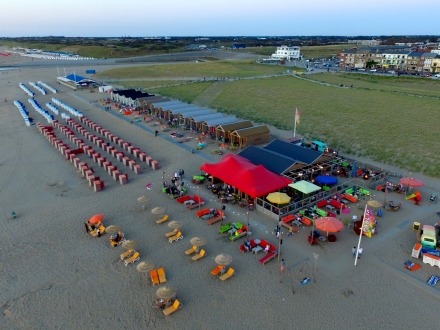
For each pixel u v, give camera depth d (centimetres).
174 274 2486
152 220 3253
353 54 16288
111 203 3594
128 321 2070
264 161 4162
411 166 4547
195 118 6116
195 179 4031
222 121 6034
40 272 2519
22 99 9325
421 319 2072
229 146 5369
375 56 16025
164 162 4775
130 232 3042
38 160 4875
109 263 2617
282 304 2192
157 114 7219
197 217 3294
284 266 2538
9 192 3872
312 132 6209
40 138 5928
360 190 3716
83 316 2112
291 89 9975
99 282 2408
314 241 2819
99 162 4650
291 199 3572
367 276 2447
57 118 7325
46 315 2123
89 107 8275
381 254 2698
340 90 9706
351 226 3095
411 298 2239
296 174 3881
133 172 4438
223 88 10475
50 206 3538
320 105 7988
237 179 3591
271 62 17775
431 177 4241
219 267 2495
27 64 17825
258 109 7994
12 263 2622
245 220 3225
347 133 5978
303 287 2339
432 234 2773
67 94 9969
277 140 4781
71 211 3428
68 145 5525
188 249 2783
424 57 14538
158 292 2128
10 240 2928
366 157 5012
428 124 6122
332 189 3700
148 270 2353
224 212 3378
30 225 3169
